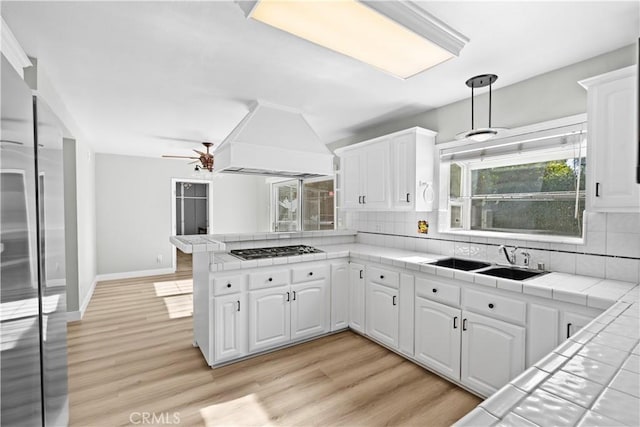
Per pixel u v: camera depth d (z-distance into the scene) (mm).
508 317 1940
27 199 1181
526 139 2414
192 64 2170
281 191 6242
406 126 3420
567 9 1564
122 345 2887
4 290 1017
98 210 5488
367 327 2992
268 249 3260
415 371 2428
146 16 1627
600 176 1794
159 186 6031
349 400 2064
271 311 2732
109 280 5461
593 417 577
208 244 2371
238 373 2396
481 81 2430
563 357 844
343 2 1308
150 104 2984
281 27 1479
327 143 4676
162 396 2104
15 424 1090
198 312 2783
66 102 2910
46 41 1855
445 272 2266
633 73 1664
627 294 1629
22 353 1138
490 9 1566
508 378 1935
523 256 2447
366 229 3949
